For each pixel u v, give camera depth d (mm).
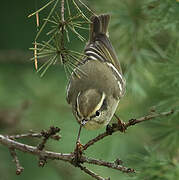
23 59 15352
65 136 13695
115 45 12469
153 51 12164
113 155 13281
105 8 12156
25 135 8938
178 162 9969
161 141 10562
